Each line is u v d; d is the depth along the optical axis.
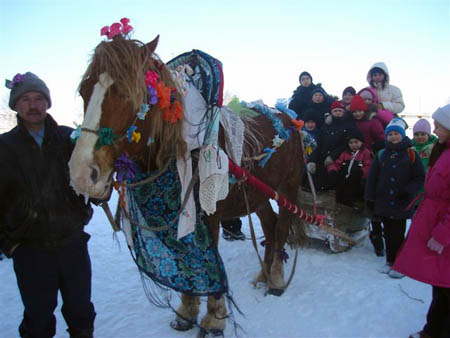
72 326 2.19
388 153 3.67
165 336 2.60
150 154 2.11
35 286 1.97
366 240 4.63
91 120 1.69
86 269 2.13
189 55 2.38
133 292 3.30
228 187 2.34
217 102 2.16
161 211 2.21
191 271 2.22
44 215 1.94
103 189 1.75
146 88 1.81
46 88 1.97
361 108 4.35
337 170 4.16
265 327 2.69
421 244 2.34
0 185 1.88
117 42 1.82
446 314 2.34
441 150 2.42
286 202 2.82
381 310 2.89
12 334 2.62
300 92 5.34
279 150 3.03
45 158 1.96
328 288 3.30
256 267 3.83
